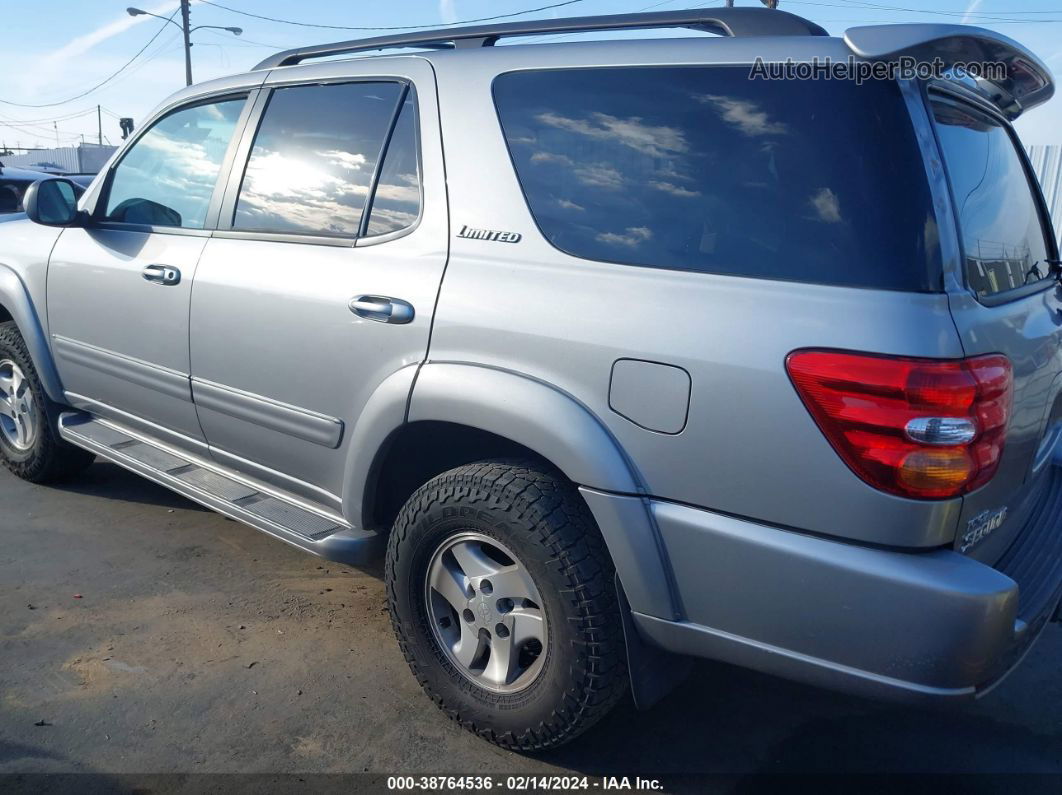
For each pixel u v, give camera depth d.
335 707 2.83
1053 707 2.97
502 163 2.59
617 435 2.23
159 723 2.72
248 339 3.12
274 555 3.93
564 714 2.41
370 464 2.77
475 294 2.50
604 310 2.27
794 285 2.06
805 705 2.96
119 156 3.93
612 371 2.23
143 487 4.68
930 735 2.80
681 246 2.25
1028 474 2.48
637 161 2.36
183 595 3.53
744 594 2.12
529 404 2.33
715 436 2.09
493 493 2.42
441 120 2.74
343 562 2.90
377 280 2.73
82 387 4.07
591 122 2.46
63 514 4.27
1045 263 3.04
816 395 1.97
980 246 2.29
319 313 2.87
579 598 2.32
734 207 2.19
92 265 3.81
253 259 3.13
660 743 2.73
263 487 3.33
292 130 3.20
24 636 3.17
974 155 2.45
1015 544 2.52
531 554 2.37
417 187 2.76
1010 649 2.05
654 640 2.29
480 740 2.69
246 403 3.19
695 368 2.11
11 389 4.56
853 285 2.01
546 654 2.43
